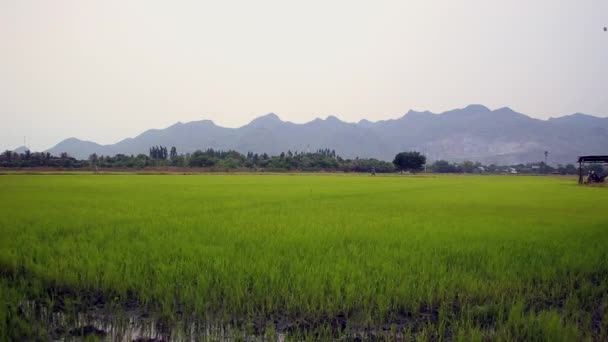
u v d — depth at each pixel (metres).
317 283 5.95
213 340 4.67
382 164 119.75
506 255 7.92
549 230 10.98
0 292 5.61
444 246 8.70
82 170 82.06
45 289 6.11
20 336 4.62
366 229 10.89
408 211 15.69
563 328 4.71
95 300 5.77
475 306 5.56
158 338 4.76
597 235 10.27
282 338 4.76
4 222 11.30
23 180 38.59
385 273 6.51
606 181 47.34
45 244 8.47
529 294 6.04
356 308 5.52
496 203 19.89
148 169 89.25
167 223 11.45
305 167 109.12
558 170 142.75
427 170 147.75
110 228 10.44
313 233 10.00
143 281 6.10
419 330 4.97
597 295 6.08
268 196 22.20
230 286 5.90
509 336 4.70
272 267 6.62
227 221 11.98
